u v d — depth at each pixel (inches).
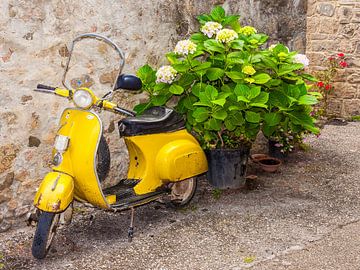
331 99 361.4
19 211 180.1
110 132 201.0
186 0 221.0
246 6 245.0
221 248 167.6
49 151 185.8
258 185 214.8
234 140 209.9
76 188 165.3
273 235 175.0
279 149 242.5
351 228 179.9
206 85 201.5
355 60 353.1
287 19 264.7
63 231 177.2
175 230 178.5
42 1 178.7
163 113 189.3
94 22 192.2
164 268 157.4
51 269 156.6
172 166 181.9
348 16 349.1
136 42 204.8
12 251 165.5
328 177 224.8
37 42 179.2
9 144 176.4
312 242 170.9
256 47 215.2
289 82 213.5
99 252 165.5
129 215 188.9
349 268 156.8
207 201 200.1
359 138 289.3
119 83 161.5
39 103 181.6
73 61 188.9
